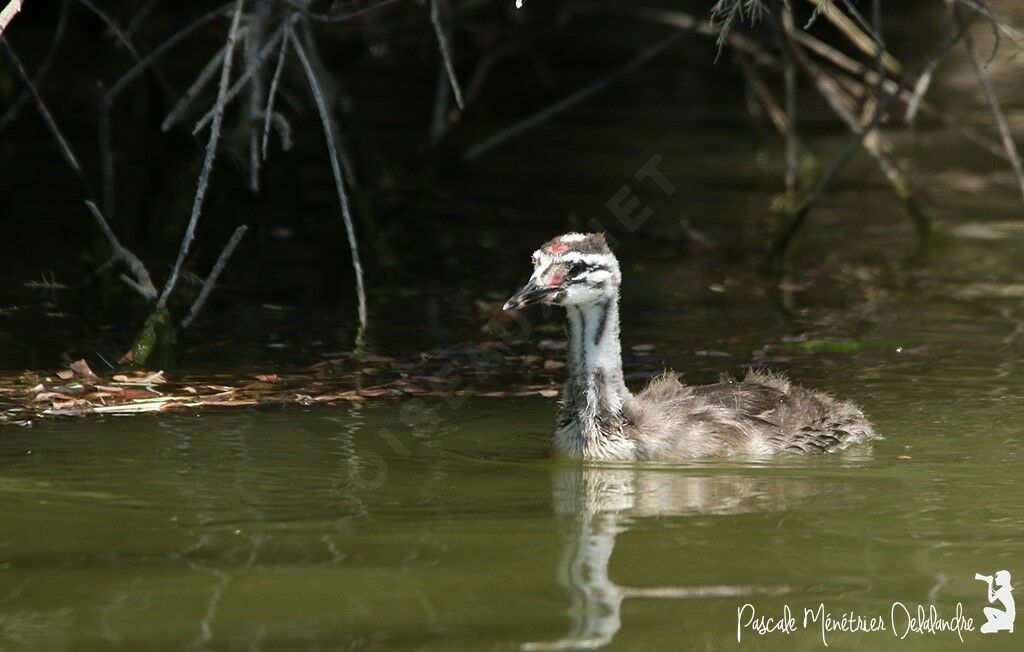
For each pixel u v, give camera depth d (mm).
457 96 13719
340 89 22172
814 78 22750
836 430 12703
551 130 30125
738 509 10812
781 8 22219
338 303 17922
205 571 9359
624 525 10391
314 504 10836
